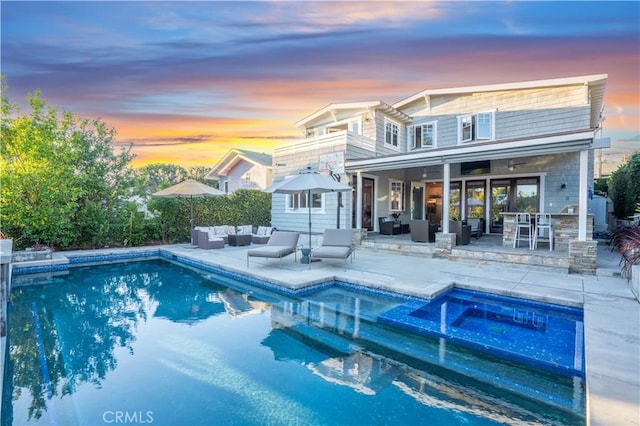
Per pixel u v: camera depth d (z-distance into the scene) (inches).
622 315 181.0
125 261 427.5
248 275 305.6
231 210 597.3
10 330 197.0
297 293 260.8
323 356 161.3
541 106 485.7
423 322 196.5
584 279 270.1
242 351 167.3
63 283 316.2
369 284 264.2
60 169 412.8
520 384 134.7
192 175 1386.6
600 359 128.9
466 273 294.2
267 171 854.5
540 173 486.6
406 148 628.4
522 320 200.4
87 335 189.5
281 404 121.4
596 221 603.2
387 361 156.2
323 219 508.7
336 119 601.6
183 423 110.0
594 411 96.7
